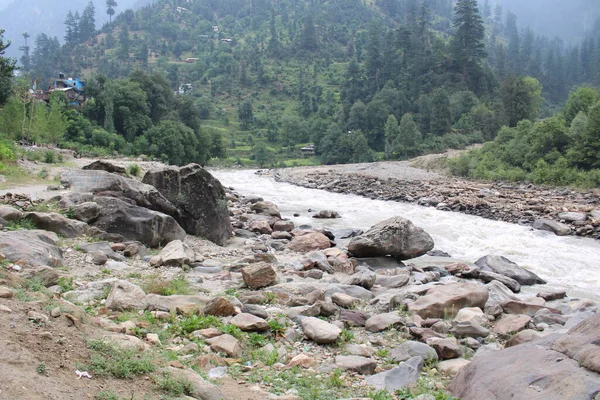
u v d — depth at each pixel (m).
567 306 13.48
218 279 13.86
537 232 26.92
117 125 80.12
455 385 7.45
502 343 10.44
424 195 40.56
